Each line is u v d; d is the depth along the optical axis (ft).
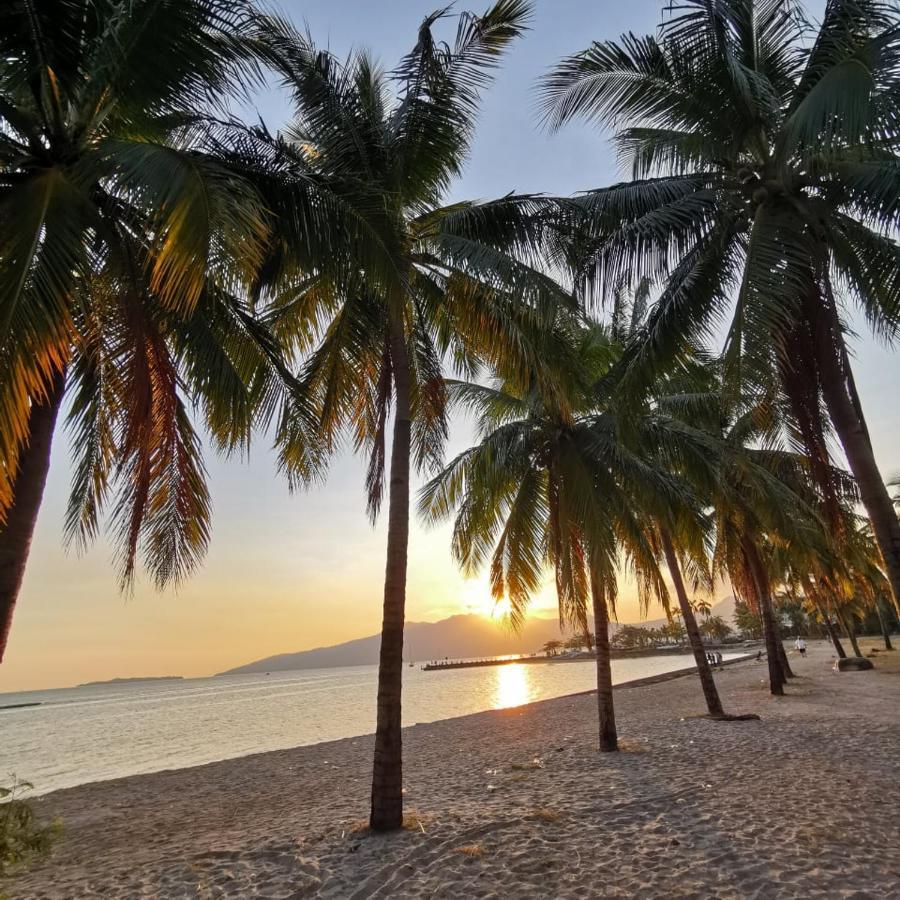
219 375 22.49
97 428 24.70
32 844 15.90
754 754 33.55
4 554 17.19
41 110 17.71
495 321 25.11
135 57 17.49
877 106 19.75
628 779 30.01
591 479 36.99
